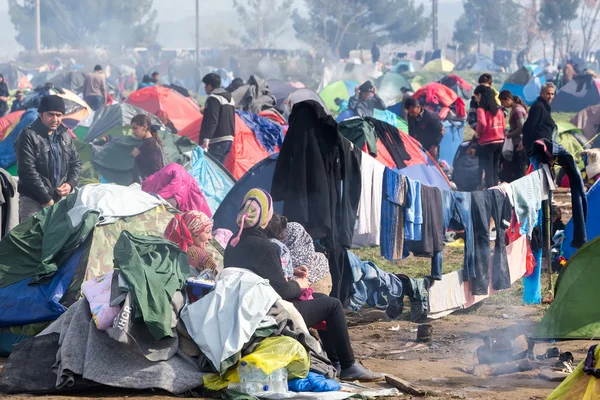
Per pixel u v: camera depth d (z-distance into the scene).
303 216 25.36
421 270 36.62
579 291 21.09
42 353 19.86
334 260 26.70
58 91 74.25
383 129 44.25
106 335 19.34
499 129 50.66
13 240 23.72
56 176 30.59
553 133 47.00
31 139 30.08
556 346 25.17
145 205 24.94
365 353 24.64
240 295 19.44
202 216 22.77
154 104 70.19
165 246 20.52
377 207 27.64
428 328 26.14
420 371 22.45
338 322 20.91
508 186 30.11
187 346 19.72
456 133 63.91
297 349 19.34
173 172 32.00
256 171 30.67
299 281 22.27
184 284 20.22
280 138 51.50
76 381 19.11
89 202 24.28
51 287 22.91
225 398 18.88
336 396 18.78
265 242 20.98
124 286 19.20
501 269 30.19
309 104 25.55
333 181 26.12
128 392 19.22
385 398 19.25
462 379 21.55
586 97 109.19
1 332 23.28
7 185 27.41
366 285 28.14
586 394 15.32
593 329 20.97
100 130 59.12
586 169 42.75
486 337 23.81
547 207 31.39
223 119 45.03
